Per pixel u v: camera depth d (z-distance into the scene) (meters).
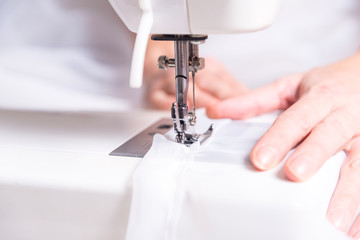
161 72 1.15
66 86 1.16
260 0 0.47
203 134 0.61
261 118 0.73
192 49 0.55
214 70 1.13
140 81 0.47
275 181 0.45
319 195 0.45
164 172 0.47
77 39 1.23
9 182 0.50
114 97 1.15
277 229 0.42
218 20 0.48
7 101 1.01
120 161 0.53
